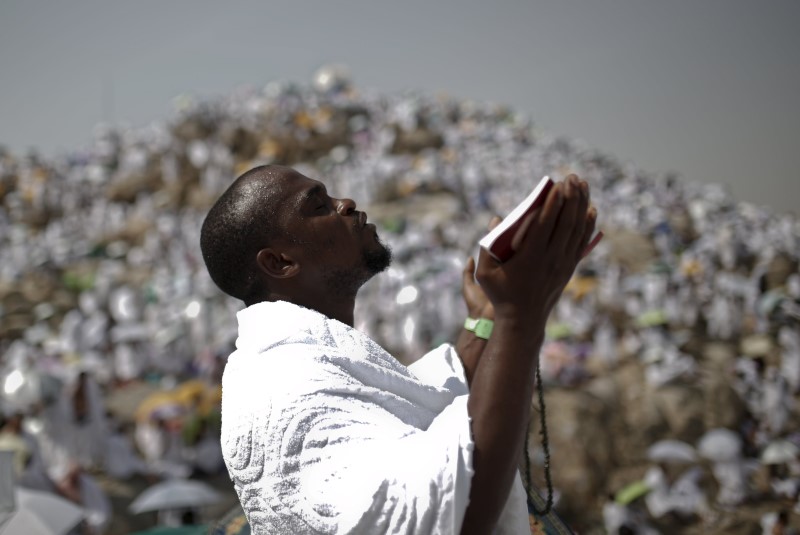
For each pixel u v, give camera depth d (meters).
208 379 13.75
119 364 15.23
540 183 1.02
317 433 1.04
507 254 1.01
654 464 11.95
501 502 0.99
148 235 30.42
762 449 12.93
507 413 0.99
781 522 9.16
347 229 1.35
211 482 10.45
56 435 9.81
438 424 1.05
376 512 0.96
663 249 28.30
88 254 29.58
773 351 17.86
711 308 20.78
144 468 10.39
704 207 34.53
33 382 9.82
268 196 1.33
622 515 9.77
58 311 21.62
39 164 40.97
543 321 1.03
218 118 42.78
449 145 42.91
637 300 20.80
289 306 1.24
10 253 28.00
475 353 1.43
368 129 43.44
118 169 40.28
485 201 34.69
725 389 13.76
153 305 20.09
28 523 4.20
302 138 41.84
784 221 33.16
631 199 34.12
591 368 15.32
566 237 1.01
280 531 1.04
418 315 17.53
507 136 44.88
